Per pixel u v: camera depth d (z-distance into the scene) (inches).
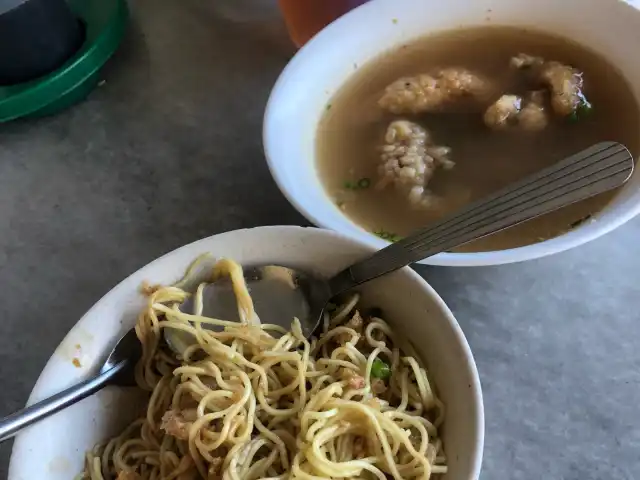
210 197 11.5
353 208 10.5
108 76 13.8
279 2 13.2
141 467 8.1
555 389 8.8
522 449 8.4
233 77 13.3
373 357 8.2
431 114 11.7
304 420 7.7
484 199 7.6
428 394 7.9
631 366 8.9
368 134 11.5
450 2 12.2
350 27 11.9
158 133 12.7
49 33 12.5
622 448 8.3
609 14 11.3
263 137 10.1
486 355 9.2
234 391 7.9
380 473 7.5
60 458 7.6
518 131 11.1
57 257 11.2
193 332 8.3
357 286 8.5
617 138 10.6
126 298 8.3
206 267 8.6
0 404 9.7
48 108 13.2
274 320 8.6
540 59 11.8
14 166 12.7
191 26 14.4
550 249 8.4
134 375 8.4
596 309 9.4
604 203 9.3
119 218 11.5
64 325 10.4
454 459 7.2
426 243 7.8
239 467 7.6
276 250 8.6
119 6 13.8
